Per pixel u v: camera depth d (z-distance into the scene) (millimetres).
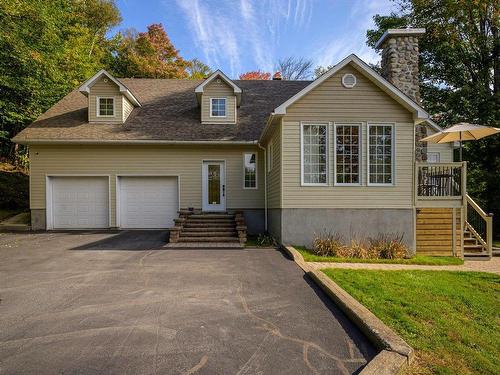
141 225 12797
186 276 5789
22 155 19656
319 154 8938
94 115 12953
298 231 8820
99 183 12656
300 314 4051
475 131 9055
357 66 8844
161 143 12266
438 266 7547
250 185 12969
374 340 3246
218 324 3701
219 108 13469
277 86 16328
